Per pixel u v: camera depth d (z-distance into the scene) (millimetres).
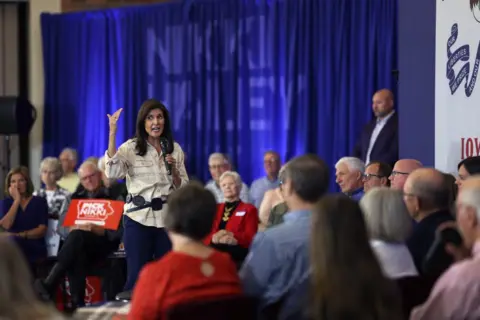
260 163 13586
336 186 12672
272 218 9203
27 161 16312
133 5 15359
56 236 11109
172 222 4883
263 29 13438
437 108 9242
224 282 4809
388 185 8547
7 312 3188
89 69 15414
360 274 3963
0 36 16234
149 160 8047
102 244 10289
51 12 16047
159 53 14594
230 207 9750
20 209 10969
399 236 5141
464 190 4516
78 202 10312
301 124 12992
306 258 4977
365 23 12367
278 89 13305
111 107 15180
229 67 13859
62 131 15773
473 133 8688
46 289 10023
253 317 4621
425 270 5523
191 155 14273
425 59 9430
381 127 11641
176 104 14406
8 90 16266
